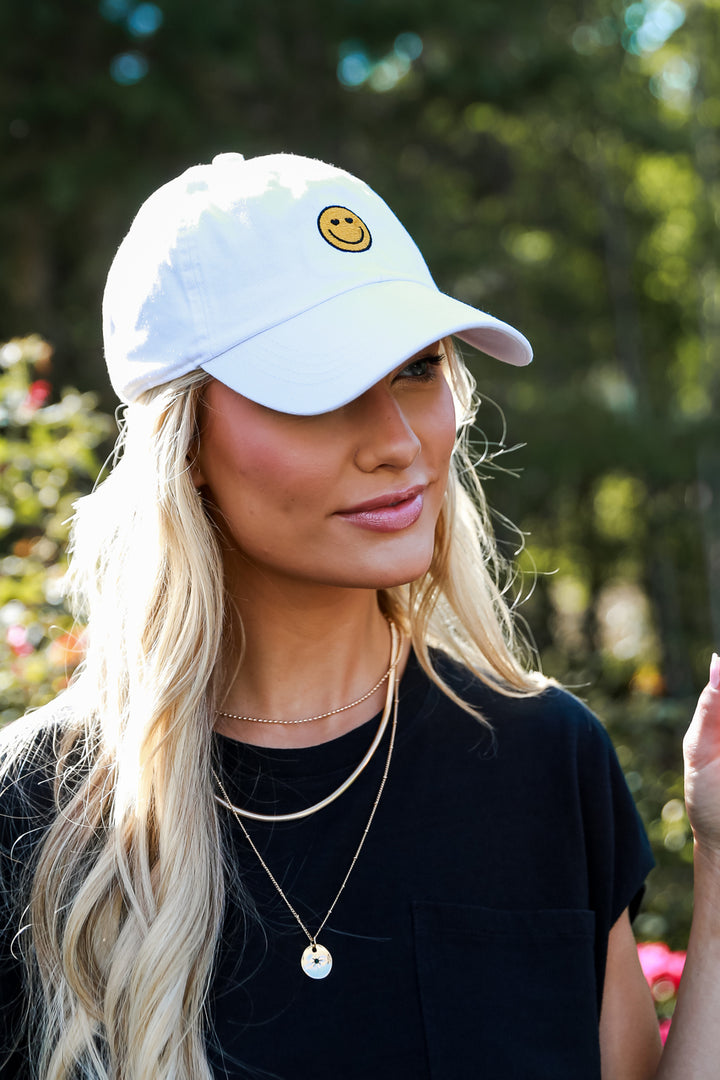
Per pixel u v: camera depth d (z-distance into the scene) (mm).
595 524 14070
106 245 8516
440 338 1201
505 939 1332
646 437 11477
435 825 1363
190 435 1294
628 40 11906
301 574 1267
